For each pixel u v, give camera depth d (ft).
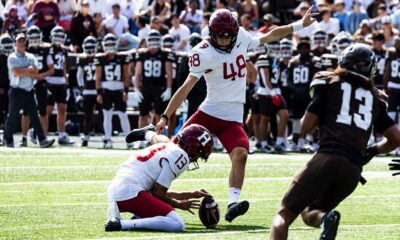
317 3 218.18
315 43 175.73
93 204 98.94
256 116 173.68
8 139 166.09
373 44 182.29
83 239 76.23
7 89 186.80
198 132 81.61
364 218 91.81
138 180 80.74
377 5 225.76
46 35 200.75
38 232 80.23
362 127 65.46
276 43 170.81
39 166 135.74
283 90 177.78
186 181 121.80
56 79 176.45
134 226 80.38
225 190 113.60
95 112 199.11
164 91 172.55
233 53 88.28
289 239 77.15
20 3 216.74
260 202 103.30
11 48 182.50
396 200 105.81
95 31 206.39
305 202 63.98
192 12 210.59
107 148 170.40
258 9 217.15
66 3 212.43
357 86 66.23
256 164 144.77
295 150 176.14
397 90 174.70
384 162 153.89
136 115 201.05
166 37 174.09
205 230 82.53
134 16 215.92
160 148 81.51
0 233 79.71
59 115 177.37
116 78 173.99
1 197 104.17
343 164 64.08
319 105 66.08
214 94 89.04
